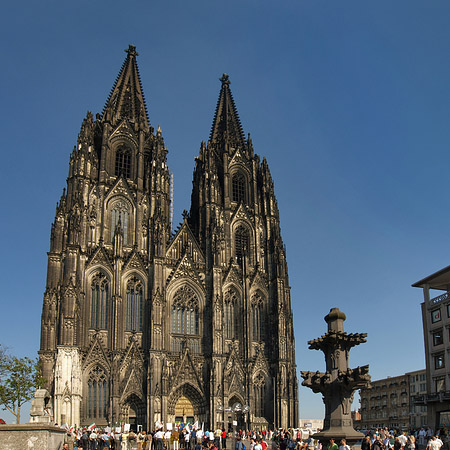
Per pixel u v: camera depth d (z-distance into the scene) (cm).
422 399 13575
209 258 13825
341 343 5141
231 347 13112
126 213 13538
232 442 9669
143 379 11969
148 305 12694
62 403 10856
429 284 14412
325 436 4834
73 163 13400
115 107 14875
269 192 15425
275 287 14162
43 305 11981
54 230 12712
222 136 15988
